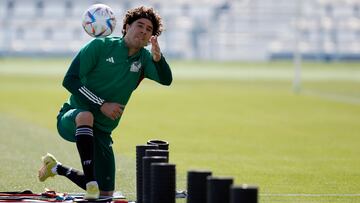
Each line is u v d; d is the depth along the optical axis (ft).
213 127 193.67
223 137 172.35
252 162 133.08
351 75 467.93
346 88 358.84
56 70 475.31
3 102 262.67
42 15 623.36
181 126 195.11
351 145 160.86
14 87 339.57
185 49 613.52
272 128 193.57
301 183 110.01
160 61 87.40
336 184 109.29
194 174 68.08
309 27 615.57
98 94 88.22
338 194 100.27
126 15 88.28
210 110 245.04
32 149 143.64
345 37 616.39
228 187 63.41
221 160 135.13
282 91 336.90
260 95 313.12
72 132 86.63
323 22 616.39
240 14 619.26
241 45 616.39
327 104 271.28
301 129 191.93
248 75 458.09
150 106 256.93
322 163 132.67
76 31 622.95
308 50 613.93
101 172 88.99
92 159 83.35
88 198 81.87
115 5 607.78
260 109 250.16
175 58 612.29
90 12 90.58
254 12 619.26
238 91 336.29
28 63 548.31
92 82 88.12
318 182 111.04
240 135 176.86
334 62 612.70
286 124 203.72
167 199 69.92
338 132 185.78
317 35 615.57
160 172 69.82
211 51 616.39
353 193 101.30
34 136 164.96
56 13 624.59
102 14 90.38
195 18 615.16
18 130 176.76
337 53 614.34
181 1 618.85
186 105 263.08
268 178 114.83
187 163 130.72
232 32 617.62
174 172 70.18
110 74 87.81
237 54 616.39
